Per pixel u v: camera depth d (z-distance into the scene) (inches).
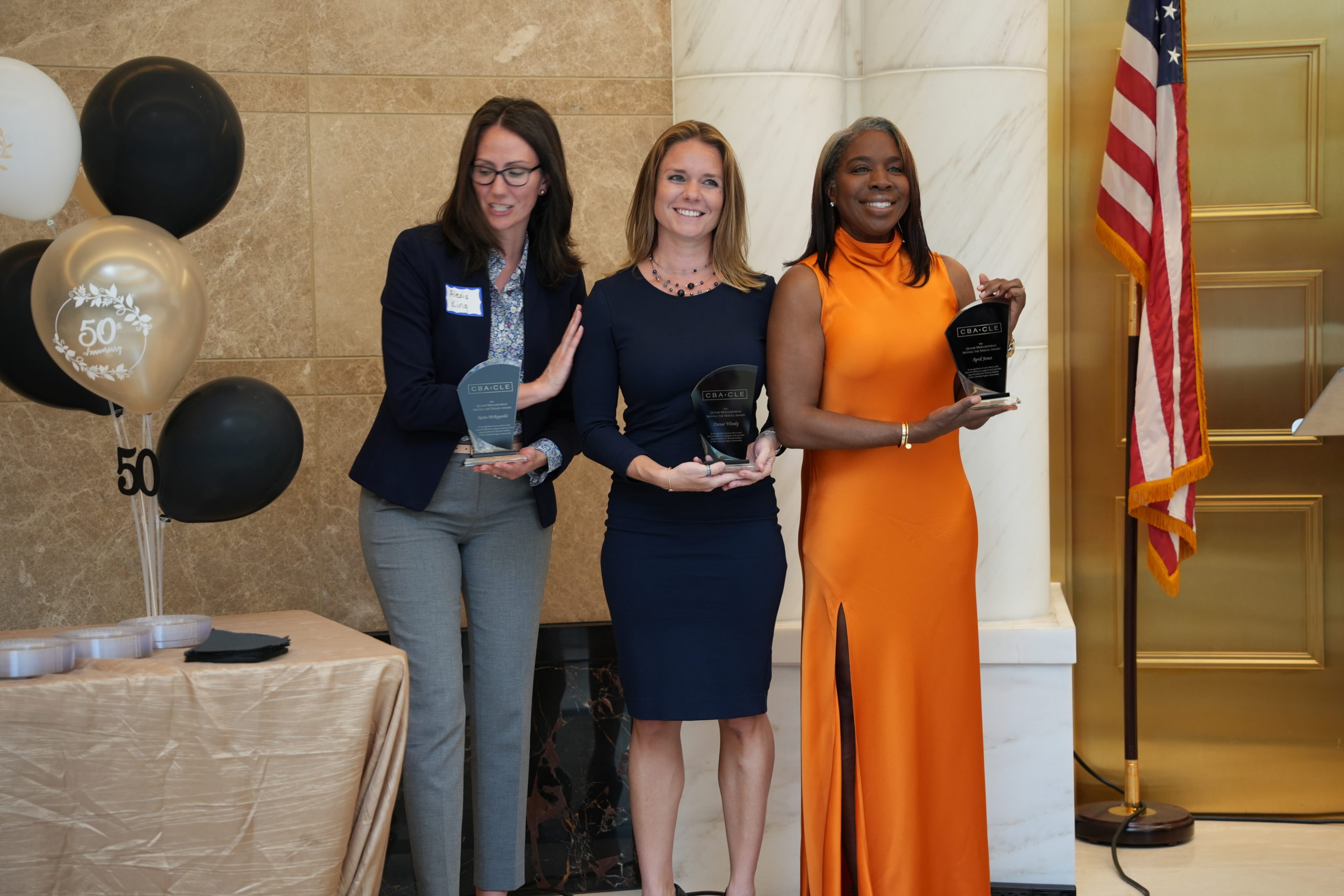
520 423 110.6
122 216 93.7
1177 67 137.9
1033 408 130.6
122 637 81.9
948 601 101.6
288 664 79.1
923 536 100.9
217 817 77.6
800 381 100.1
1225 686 155.0
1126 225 140.6
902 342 100.2
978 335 95.8
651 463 98.5
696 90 132.8
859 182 99.4
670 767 106.5
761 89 130.1
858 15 136.6
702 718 101.0
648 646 102.4
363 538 111.7
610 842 141.3
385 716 82.1
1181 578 155.6
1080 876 135.4
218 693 77.2
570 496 144.9
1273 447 152.9
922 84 129.0
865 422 98.6
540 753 140.9
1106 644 156.9
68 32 135.0
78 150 98.3
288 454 100.5
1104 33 152.6
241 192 138.9
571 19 142.6
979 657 106.6
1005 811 126.8
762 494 104.0
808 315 100.0
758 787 105.3
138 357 90.5
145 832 76.5
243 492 98.3
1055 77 153.2
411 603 108.6
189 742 76.8
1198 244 152.5
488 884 113.5
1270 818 153.9
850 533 100.1
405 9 140.6
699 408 98.4
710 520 101.7
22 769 73.9
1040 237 130.1
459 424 104.5
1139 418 139.9
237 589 140.4
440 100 141.3
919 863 100.8
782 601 130.5
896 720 100.3
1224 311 152.8
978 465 130.0
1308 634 153.6
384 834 82.8
